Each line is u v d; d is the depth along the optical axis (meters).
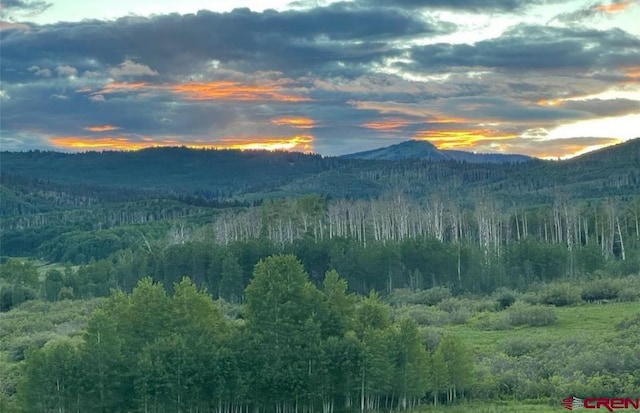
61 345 74.62
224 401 74.31
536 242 156.00
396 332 76.19
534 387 77.31
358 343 75.44
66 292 159.00
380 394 76.06
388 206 196.25
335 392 75.31
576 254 153.12
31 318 133.12
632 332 92.31
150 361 73.19
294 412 75.50
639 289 126.38
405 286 151.50
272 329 76.69
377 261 151.12
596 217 184.62
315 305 80.69
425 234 181.12
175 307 79.50
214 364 73.94
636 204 195.00
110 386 73.56
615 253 185.38
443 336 92.50
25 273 178.25
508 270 150.75
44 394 72.38
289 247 157.88
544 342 92.94
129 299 81.81
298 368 74.75
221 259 153.00
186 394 73.31
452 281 152.50
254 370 75.00
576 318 109.81
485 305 127.81
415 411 73.25
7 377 88.44
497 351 92.19
